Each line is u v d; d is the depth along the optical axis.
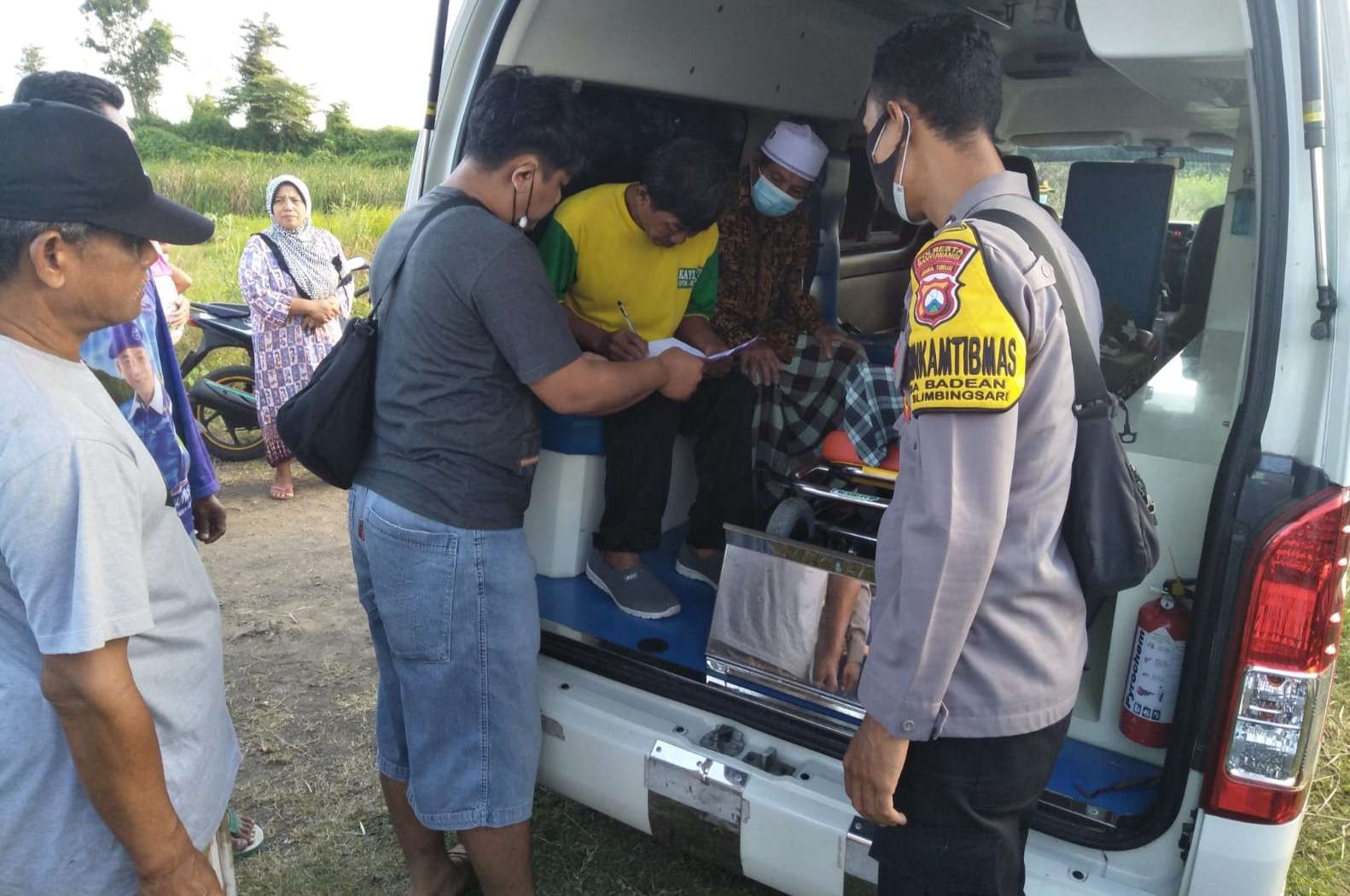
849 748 1.47
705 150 2.40
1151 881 1.69
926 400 1.29
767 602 2.08
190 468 2.56
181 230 1.39
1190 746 1.61
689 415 2.81
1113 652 1.94
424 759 2.10
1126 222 2.80
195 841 1.53
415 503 1.97
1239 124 2.24
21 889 1.36
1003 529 1.29
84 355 2.16
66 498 1.22
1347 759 3.17
